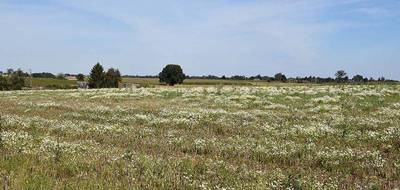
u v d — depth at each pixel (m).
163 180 11.66
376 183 12.23
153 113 31.44
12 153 14.71
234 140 19.22
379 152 17.00
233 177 12.33
